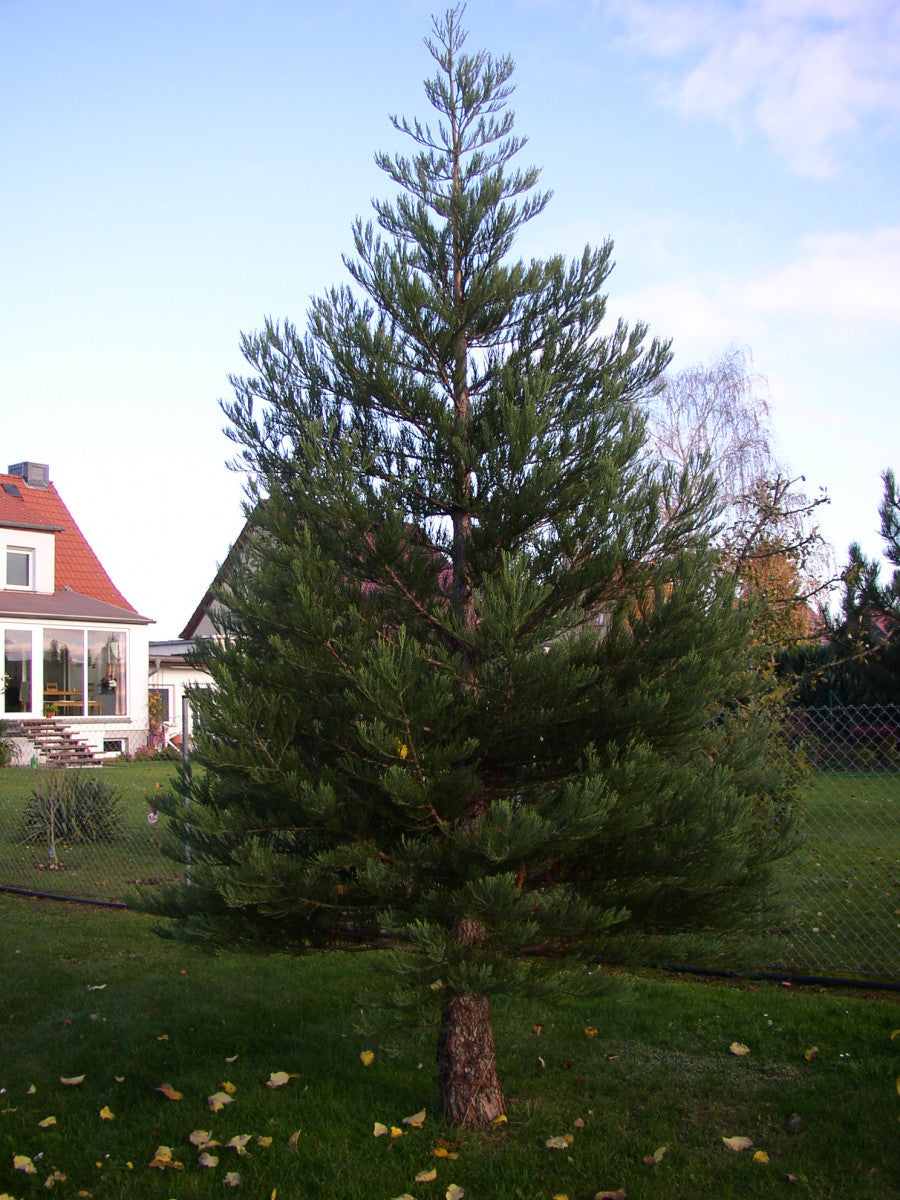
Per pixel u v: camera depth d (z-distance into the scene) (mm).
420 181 4391
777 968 5684
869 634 11789
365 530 3572
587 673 3457
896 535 13969
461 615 3816
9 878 8844
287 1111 3977
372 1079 4312
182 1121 3908
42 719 23016
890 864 8164
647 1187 3275
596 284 4219
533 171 4410
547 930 3555
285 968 5965
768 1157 3461
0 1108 4066
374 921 3922
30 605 23797
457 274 4309
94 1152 3670
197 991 5566
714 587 3768
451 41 4504
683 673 3471
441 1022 3873
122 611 25859
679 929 3859
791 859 5449
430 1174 3387
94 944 6559
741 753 4305
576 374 4121
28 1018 5199
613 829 3490
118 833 10469
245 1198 3316
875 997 5152
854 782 10344
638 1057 4441
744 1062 4328
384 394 3896
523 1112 3938
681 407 20141
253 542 3891
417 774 3410
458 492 3865
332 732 3770
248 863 3459
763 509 8125
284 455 4145
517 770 3873
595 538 3654
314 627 3398
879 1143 3506
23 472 29000
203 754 3443
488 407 3969
